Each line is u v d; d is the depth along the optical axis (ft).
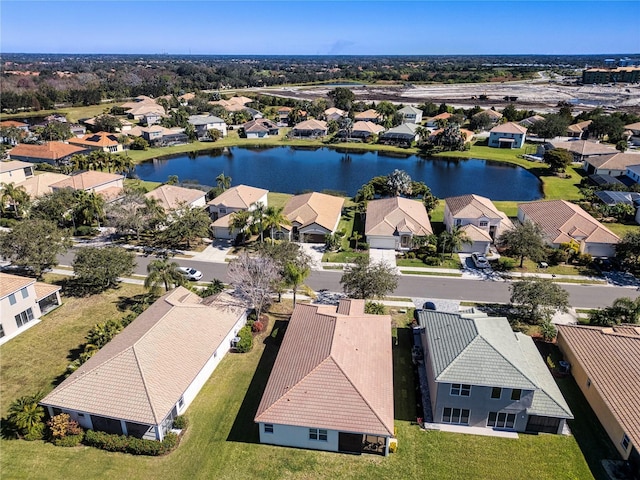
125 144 448.65
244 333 144.77
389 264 203.41
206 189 304.09
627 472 101.45
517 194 318.24
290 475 101.19
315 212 233.55
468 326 125.29
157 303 148.66
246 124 523.70
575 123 514.27
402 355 140.87
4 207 255.29
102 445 107.24
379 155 444.96
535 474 101.71
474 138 500.33
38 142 444.96
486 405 111.34
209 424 114.42
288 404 107.86
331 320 134.82
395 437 110.73
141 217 223.92
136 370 113.29
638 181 316.60
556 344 144.46
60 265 202.49
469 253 214.90
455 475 101.50
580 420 116.57
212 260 208.23
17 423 108.47
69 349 144.36
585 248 209.46
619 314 149.18
